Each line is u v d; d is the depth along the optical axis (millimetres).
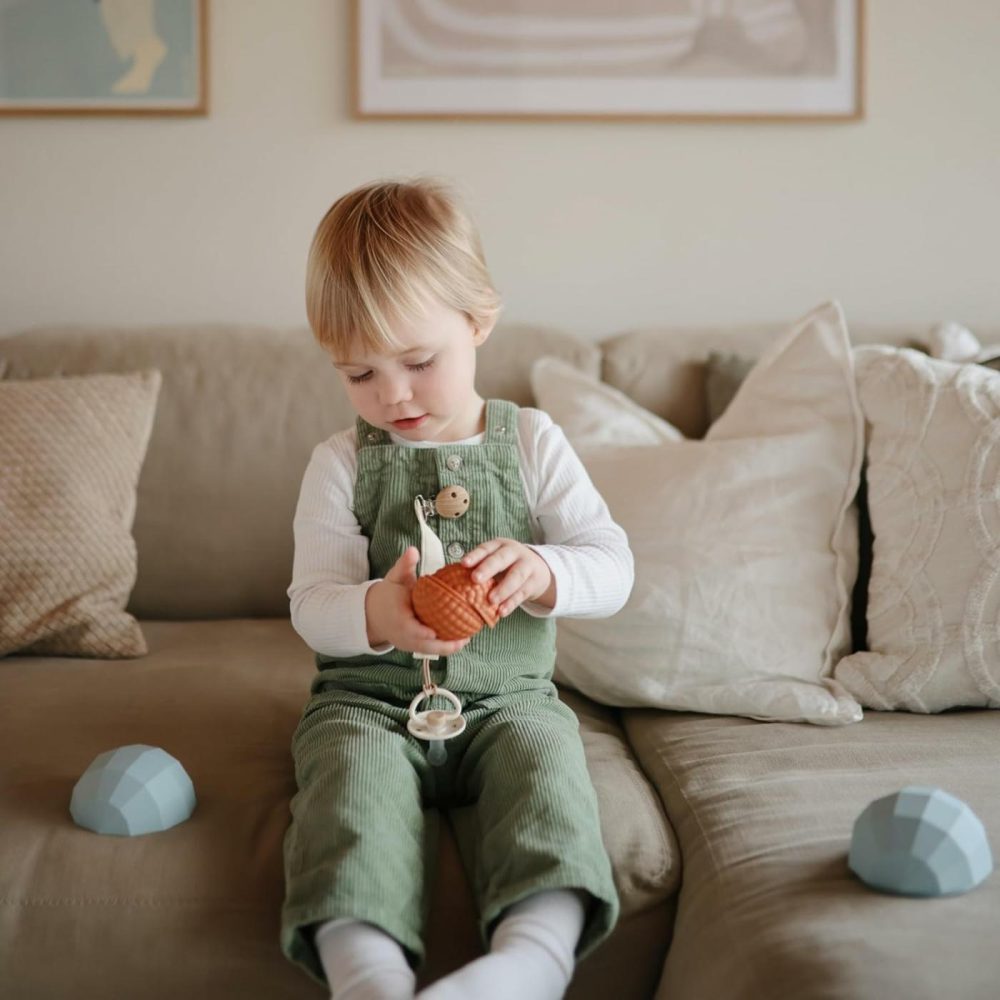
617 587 1180
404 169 2016
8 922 970
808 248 2062
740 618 1382
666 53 1983
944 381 1431
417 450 1224
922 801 930
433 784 1125
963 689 1298
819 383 1521
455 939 983
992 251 2064
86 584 1535
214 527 1726
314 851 944
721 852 1021
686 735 1285
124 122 1988
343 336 1119
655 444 1576
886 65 2020
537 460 1251
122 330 1851
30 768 1152
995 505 1319
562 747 1075
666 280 2062
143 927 970
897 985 803
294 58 1981
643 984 1039
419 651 1041
